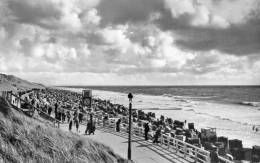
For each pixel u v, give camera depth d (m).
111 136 22.30
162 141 19.31
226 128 38.81
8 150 8.67
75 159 10.15
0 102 10.53
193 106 75.81
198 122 44.72
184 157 15.95
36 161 9.04
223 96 140.25
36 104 34.06
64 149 10.27
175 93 179.50
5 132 9.32
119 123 24.94
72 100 72.81
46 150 9.75
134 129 24.03
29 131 10.05
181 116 52.69
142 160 15.02
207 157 13.40
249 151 21.62
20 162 8.58
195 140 22.34
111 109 51.44
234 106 77.38
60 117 28.17
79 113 31.45
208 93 179.88
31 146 9.45
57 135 10.99
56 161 9.55
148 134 21.91
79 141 11.48
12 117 10.30
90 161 10.62
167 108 68.50
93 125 22.72
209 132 26.23
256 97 129.50
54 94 92.12
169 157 15.88
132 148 18.00
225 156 19.28
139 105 77.31
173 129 32.44
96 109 49.78
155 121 37.00
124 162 12.59
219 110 65.75
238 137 32.28
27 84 50.44
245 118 51.22
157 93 178.62
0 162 8.10
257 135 33.72
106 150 12.61
